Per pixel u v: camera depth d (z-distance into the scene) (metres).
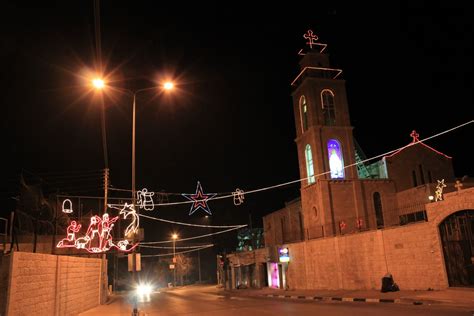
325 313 16.45
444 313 14.20
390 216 39.00
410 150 41.59
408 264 24.00
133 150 20.95
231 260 55.62
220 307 23.14
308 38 43.91
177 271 77.75
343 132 40.84
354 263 28.84
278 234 53.31
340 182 39.09
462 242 21.42
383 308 17.25
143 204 28.09
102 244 26.83
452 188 35.59
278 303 24.05
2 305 11.86
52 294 16.23
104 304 28.89
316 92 41.19
